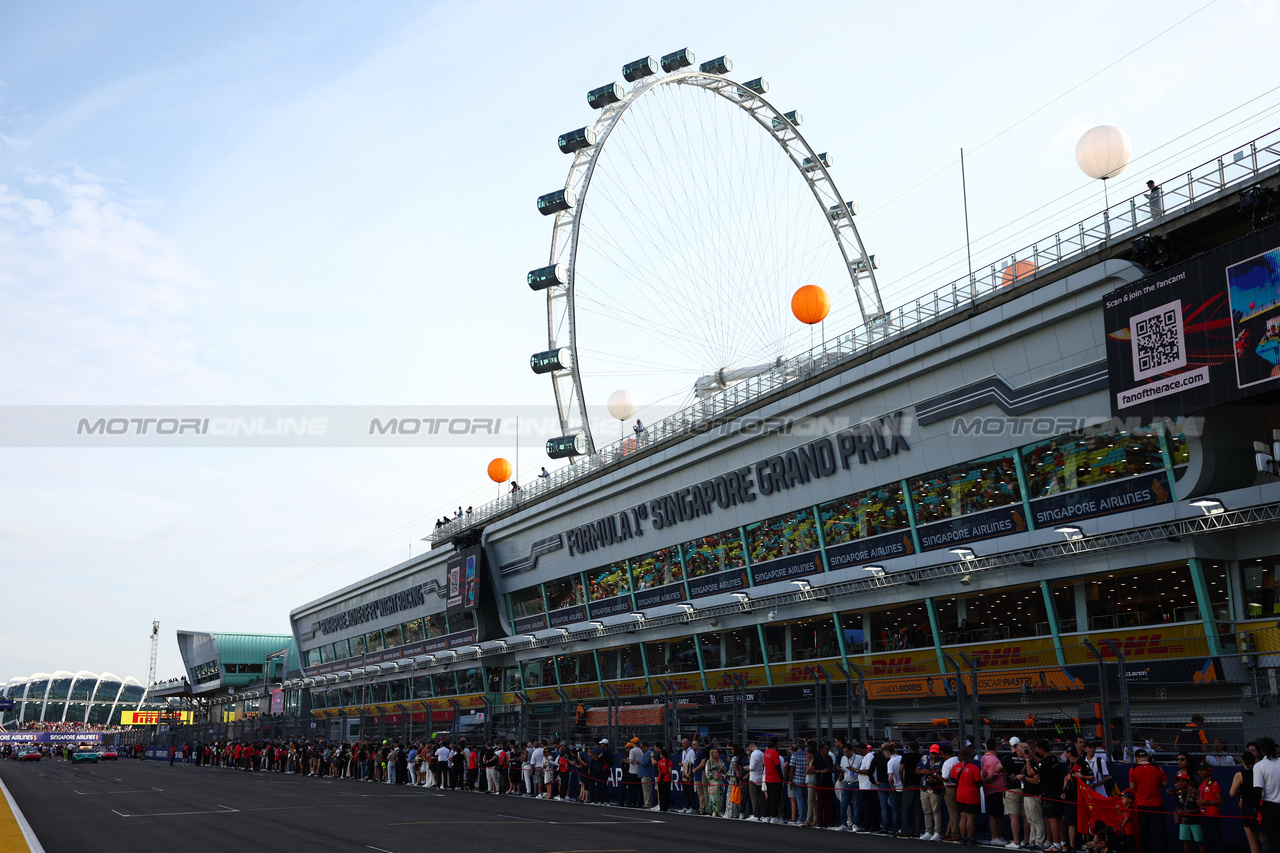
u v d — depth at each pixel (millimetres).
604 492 48844
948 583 33656
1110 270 27406
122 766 74375
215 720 131750
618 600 50031
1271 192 24922
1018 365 30375
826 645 38656
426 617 69562
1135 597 28688
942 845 19656
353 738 78062
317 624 90688
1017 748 20984
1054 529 29922
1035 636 31250
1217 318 24641
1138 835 16906
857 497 36562
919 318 34750
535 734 43719
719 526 42812
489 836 20281
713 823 24625
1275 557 26453
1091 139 29922
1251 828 15297
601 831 21672
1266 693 24734
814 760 23797
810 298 39312
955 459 32688
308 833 20953
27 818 25266
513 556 58688
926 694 33875
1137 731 26125
